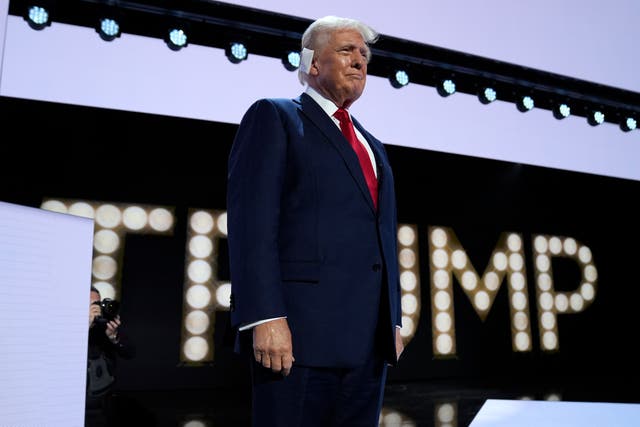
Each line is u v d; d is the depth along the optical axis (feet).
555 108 15.17
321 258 3.61
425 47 12.98
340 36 4.22
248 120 3.97
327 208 3.70
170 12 11.27
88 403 11.37
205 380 16.03
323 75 4.18
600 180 22.71
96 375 11.46
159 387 15.61
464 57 13.37
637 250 22.67
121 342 11.91
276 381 3.49
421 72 13.71
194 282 16.38
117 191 16.10
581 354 20.95
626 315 21.95
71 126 15.94
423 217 19.84
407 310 18.90
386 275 3.79
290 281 3.56
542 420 11.32
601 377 19.58
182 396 14.67
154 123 16.79
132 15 11.32
